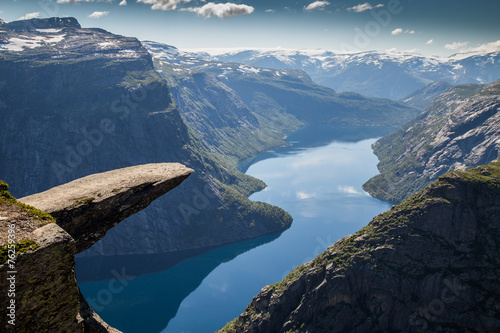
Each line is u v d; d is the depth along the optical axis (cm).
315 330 13612
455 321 13362
